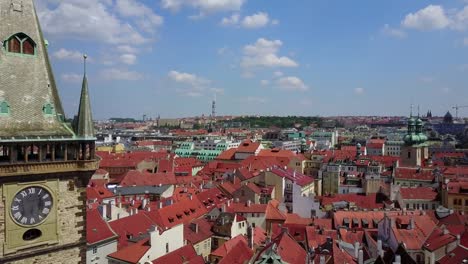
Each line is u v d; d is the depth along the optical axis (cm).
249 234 11944
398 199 18562
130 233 11794
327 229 13100
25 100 4641
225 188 18788
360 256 9600
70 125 4959
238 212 14875
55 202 4712
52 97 4869
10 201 4422
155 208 14775
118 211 13112
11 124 4478
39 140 4550
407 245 11569
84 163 4844
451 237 11212
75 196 4859
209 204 16712
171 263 9619
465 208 17412
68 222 4816
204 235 12888
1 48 4578
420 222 12688
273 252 6309
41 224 4625
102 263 10206
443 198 18162
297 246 10688
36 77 4775
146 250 10212
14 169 4403
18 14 4731
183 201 14888
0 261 4353
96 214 10812
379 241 10625
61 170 4703
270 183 19912
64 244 4775
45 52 4922
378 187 19738
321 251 9881
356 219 13750
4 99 4497
